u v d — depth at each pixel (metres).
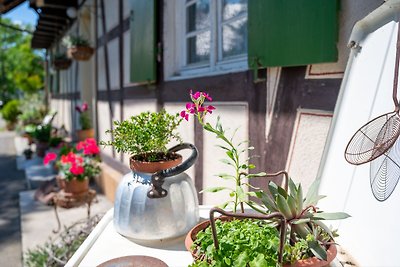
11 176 6.67
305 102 1.72
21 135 12.15
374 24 1.23
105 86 5.28
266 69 2.00
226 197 2.41
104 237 1.33
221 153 2.46
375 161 1.07
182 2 3.13
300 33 1.63
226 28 2.56
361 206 1.10
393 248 0.92
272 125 1.96
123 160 4.61
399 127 0.94
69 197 3.63
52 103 14.26
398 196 0.94
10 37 26.50
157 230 1.24
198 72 2.86
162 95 3.28
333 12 1.47
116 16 4.59
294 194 1.00
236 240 0.92
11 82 25.91
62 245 2.81
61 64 8.70
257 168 2.10
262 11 1.86
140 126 1.36
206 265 0.89
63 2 6.78
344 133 1.29
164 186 1.26
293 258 0.89
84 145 3.64
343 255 1.11
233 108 2.31
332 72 1.55
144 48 3.43
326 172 1.37
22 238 3.63
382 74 1.12
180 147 1.40
